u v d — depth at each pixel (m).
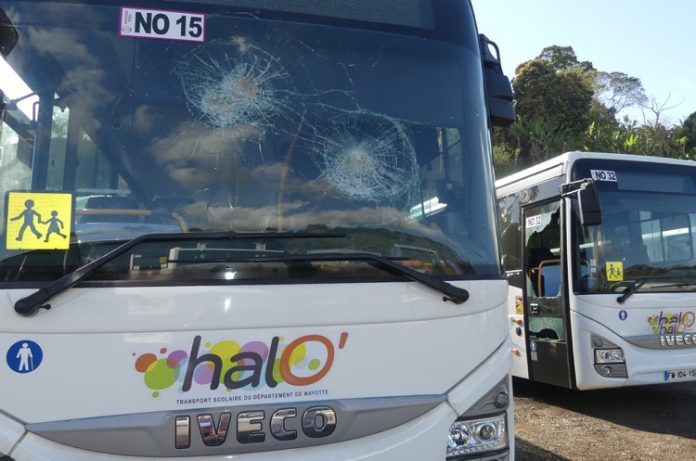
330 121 2.78
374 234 2.65
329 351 2.35
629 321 6.56
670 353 6.63
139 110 2.62
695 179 7.33
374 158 2.77
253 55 2.77
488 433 2.51
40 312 2.16
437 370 2.46
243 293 2.29
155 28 2.71
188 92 2.68
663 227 7.04
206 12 2.77
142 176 2.54
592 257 6.70
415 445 2.36
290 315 2.32
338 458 2.27
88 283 2.21
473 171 2.93
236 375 2.25
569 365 6.66
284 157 2.68
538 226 7.45
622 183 7.00
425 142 2.88
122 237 2.40
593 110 37.09
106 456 2.13
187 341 2.23
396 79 2.93
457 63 3.07
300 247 2.53
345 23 2.94
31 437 2.11
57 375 2.15
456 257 2.71
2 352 2.14
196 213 2.52
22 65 2.55
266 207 2.59
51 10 2.63
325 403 2.30
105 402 2.16
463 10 3.21
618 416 6.69
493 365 2.58
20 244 2.31
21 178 2.42
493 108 3.32
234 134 2.66
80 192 2.46
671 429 6.14
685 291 6.82
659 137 30.61
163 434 2.16
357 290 2.40
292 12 2.87
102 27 2.66
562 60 44.91
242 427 2.22
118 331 2.20
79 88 2.59
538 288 7.34
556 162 7.21
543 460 5.16
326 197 2.66
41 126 2.51
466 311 2.56
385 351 2.41
